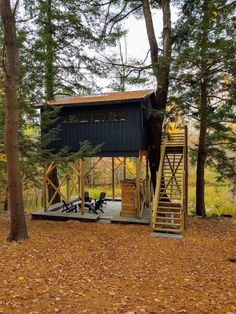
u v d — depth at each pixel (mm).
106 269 7945
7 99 9633
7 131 9812
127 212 15242
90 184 33062
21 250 9062
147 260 8984
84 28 16203
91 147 14789
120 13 17266
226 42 11742
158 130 16594
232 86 13133
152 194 18891
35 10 15281
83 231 12547
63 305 5641
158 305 5797
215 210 23469
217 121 15656
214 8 11391
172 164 17359
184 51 13227
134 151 14844
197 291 6621
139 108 14734
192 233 12961
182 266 8500
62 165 15000
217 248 10547
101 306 5672
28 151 14289
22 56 13883
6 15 9328
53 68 16234
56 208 16797
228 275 7746
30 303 5652
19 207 10258
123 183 15281
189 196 28594
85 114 15750
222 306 5801
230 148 17406
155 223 12953
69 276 7223
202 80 13336
